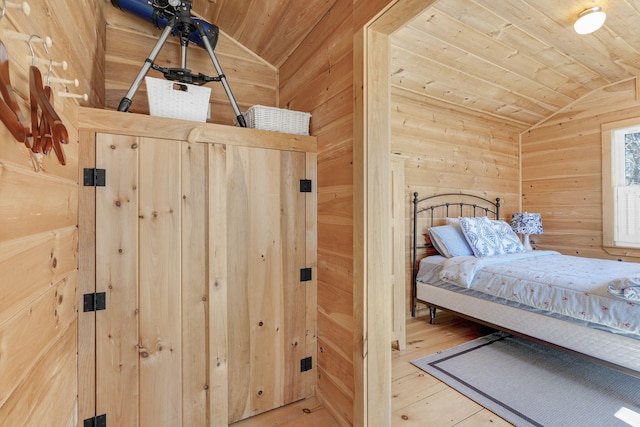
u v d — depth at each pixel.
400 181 2.47
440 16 2.10
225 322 1.64
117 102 1.97
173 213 1.53
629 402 1.80
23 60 0.74
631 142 3.29
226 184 1.66
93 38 1.60
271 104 2.50
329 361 1.77
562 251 3.83
